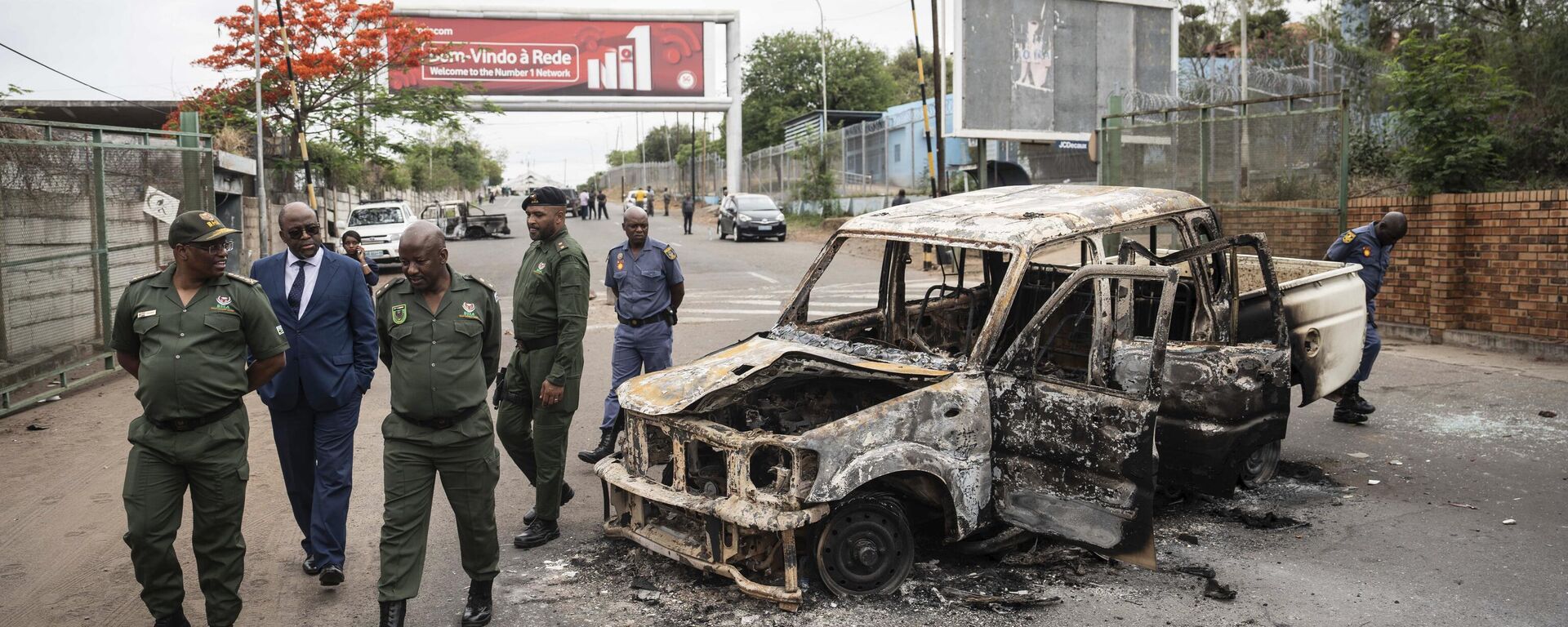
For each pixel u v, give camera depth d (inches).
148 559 154.2
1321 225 468.4
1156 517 221.5
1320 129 475.2
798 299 226.5
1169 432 207.3
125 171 422.9
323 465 185.6
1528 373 362.0
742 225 1185.4
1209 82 789.9
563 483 228.8
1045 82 778.8
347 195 1350.9
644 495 179.5
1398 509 224.7
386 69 1031.0
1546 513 220.5
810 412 208.8
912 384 188.2
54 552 209.2
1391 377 361.7
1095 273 177.0
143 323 153.3
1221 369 204.4
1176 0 829.8
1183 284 237.0
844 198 1464.1
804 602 173.9
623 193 3294.8
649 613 172.6
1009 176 1016.2
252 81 917.8
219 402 155.3
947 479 175.9
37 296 361.4
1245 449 206.2
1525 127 492.1
